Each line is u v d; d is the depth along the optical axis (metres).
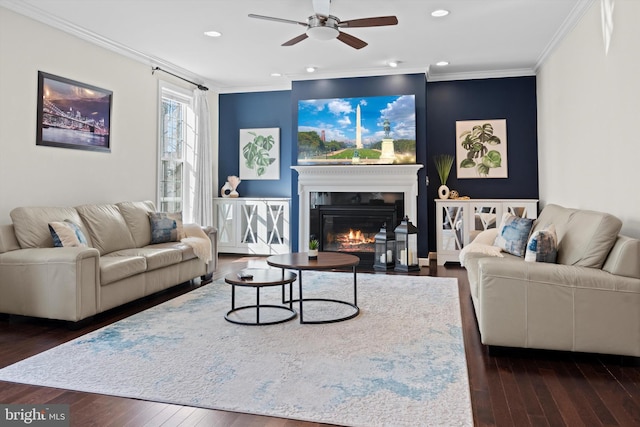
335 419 1.96
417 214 5.98
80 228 3.99
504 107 6.17
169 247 4.52
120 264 3.65
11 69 3.79
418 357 2.68
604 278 2.58
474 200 5.85
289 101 7.00
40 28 4.04
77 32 4.39
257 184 7.18
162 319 3.50
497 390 2.27
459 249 5.93
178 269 4.52
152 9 3.98
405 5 3.91
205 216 6.54
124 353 2.76
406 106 5.93
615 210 3.30
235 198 6.95
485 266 2.75
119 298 3.68
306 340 2.99
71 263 3.23
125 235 4.49
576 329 2.62
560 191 4.85
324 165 6.19
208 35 4.65
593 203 3.76
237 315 3.59
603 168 3.52
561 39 4.68
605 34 3.45
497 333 2.73
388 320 3.44
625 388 2.29
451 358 2.66
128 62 5.17
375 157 6.05
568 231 3.23
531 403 2.12
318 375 2.42
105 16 4.13
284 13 4.10
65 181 4.34
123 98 5.09
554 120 5.07
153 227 4.80
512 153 6.15
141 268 3.90
